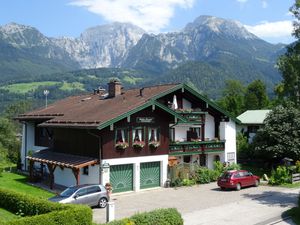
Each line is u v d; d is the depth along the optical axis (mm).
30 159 34094
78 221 17203
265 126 41219
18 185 32625
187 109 37094
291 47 29656
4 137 53156
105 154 29734
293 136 39750
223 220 21969
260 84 93250
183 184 33906
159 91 34938
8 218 20750
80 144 31547
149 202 27234
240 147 47469
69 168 29516
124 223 16484
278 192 31109
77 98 45062
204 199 28234
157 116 33125
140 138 31984
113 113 30672
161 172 33500
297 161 38500
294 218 22531
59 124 32844
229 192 31062
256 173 41656
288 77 30328
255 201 27484
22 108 90812
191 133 38094
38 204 20234
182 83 35844
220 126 40031
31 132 41750
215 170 36875
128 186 31438
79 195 24094
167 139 33844
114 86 38094
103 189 25391
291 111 40531
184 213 23766
